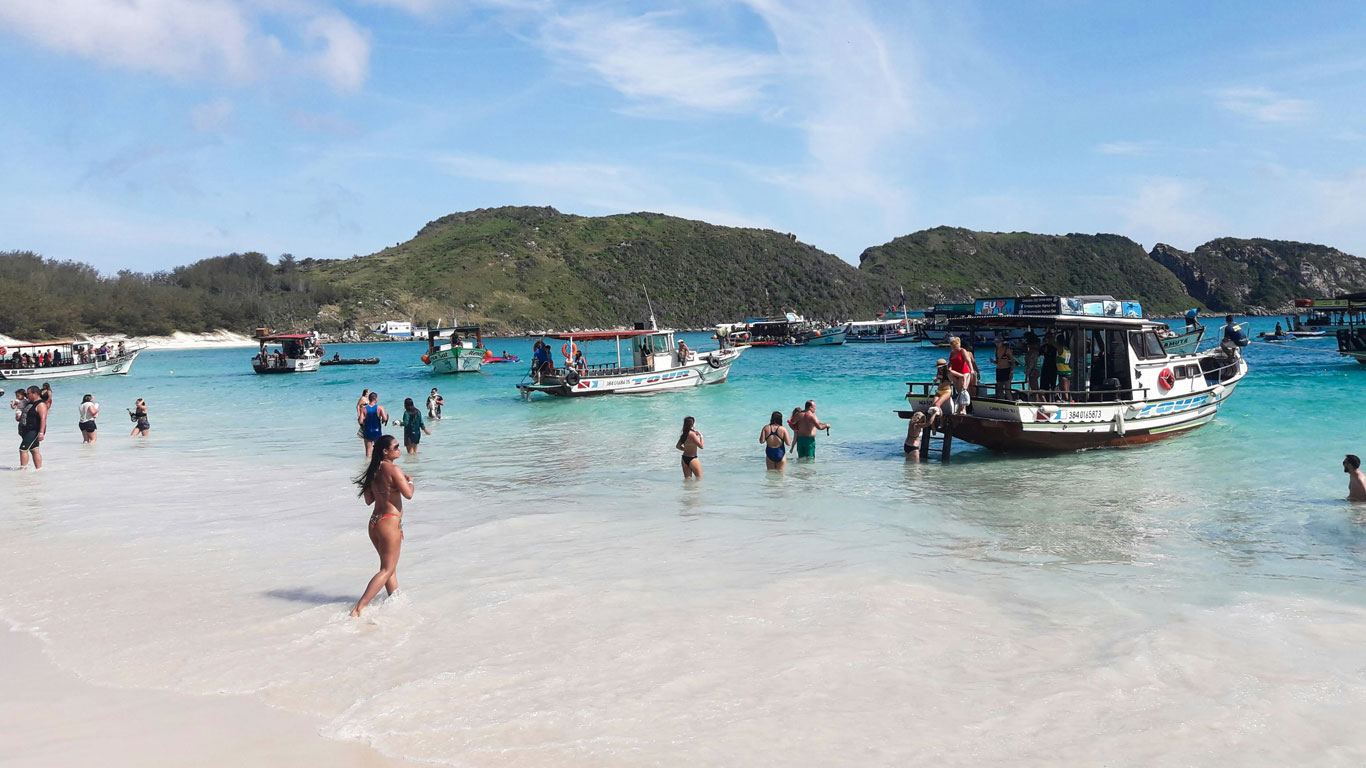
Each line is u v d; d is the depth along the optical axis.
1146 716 5.88
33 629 7.86
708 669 6.69
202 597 8.77
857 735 5.59
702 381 38.25
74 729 5.78
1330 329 83.31
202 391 48.12
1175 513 12.48
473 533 11.70
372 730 5.70
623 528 11.89
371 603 8.45
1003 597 8.55
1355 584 8.96
